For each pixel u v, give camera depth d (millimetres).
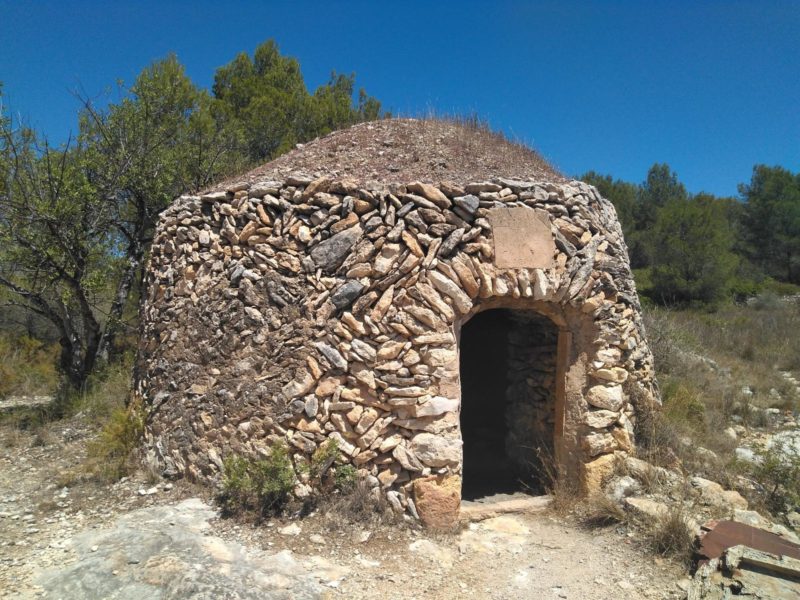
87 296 9867
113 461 5895
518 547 4512
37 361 11727
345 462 4703
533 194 5148
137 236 11039
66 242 8953
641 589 3898
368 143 6715
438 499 4590
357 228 4883
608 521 4852
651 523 4574
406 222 4824
